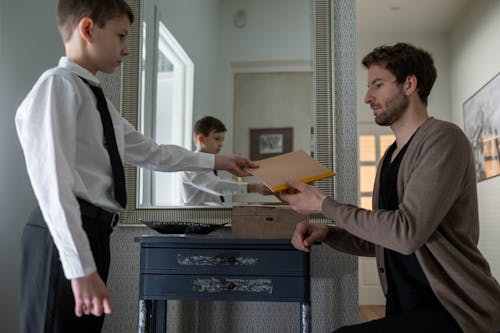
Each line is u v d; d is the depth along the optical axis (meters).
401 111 1.39
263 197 1.99
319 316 1.92
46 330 1.15
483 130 4.45
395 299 1.32
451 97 5.52
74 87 1.21
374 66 1.42
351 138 1.98
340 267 1.93
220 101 2.09
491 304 1.16
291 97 2.06
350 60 2.02
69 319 1.18
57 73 1.21
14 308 2.07
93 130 1.27
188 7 2.14
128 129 1.65
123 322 2.00
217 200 2.00
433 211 1.17
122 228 2.03
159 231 1.76
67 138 1.16
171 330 2.00
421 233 1.16
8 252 2.09
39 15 2.18
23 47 2.17
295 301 1.53
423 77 1.38
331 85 2.00
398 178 1.31
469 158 1.26
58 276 1.17
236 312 1.97
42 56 2.16
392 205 1.37
